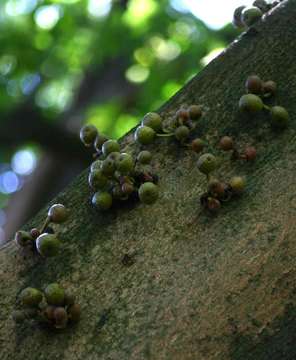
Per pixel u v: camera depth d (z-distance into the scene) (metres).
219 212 0.79
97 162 0.85
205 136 0.85
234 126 0.85
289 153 0.81
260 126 0.84
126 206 0.82
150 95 2.82
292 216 0.77
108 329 0.73
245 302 0.74
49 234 0.78
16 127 2.79
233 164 0.82
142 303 0.74
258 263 0.75
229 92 0.88
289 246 0.76
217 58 0.92
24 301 0.75
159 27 2.88
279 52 0.90
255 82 0.86
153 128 0.86
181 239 0.78
